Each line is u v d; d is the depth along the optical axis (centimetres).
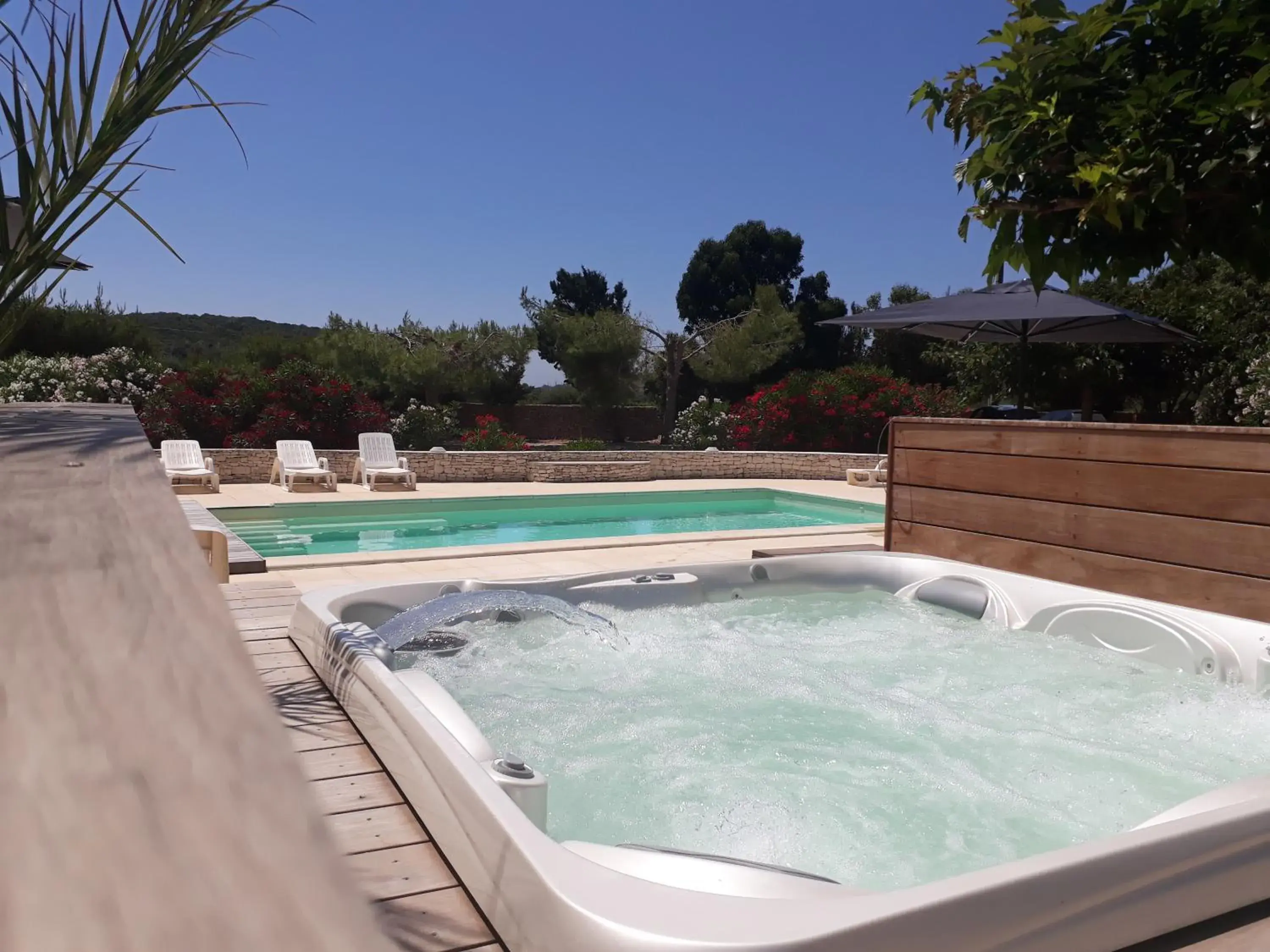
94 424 104
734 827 293
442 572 646
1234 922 203
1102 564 486
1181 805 220
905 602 541
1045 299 809
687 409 2091
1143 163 322
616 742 352
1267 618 411
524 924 187
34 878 20
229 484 1256
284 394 1523
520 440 1752
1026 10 349
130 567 43
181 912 19
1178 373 1555
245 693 30
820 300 2878
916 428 604
